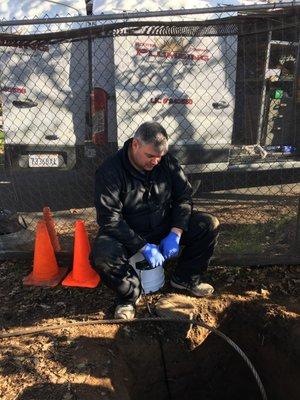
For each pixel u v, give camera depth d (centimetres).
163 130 299
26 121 564
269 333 342
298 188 636
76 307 352
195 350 341
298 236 390
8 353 302
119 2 537
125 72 525
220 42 537
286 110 652
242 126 658
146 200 327
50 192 610
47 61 540
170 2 534
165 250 322
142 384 328
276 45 640
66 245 430
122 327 329
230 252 397
